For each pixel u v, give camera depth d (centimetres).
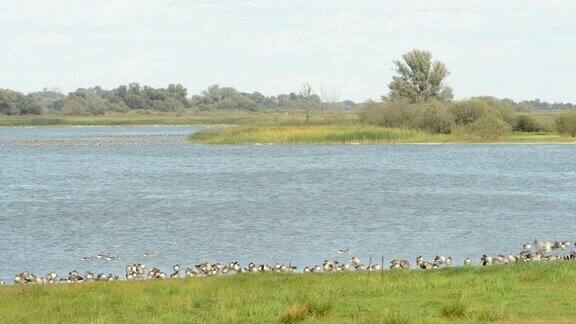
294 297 2316
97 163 11219
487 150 12369
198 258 3991
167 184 8125
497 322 1953
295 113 19562
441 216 5491
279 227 5012
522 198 6600
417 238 4525
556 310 2075
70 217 5581
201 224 5181
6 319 2103
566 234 4666
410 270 2923
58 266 3828
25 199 6825
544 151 12081
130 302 2331
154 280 2870
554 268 2698
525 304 2161
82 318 2108
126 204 6381
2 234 4809
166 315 2083
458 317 2014
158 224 5197
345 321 1978
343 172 9250
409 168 9694
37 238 4650
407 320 1948
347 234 4691
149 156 12381
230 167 10162
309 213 5722
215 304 2242
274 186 7812
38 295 2516
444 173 9025
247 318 2048
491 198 6619
